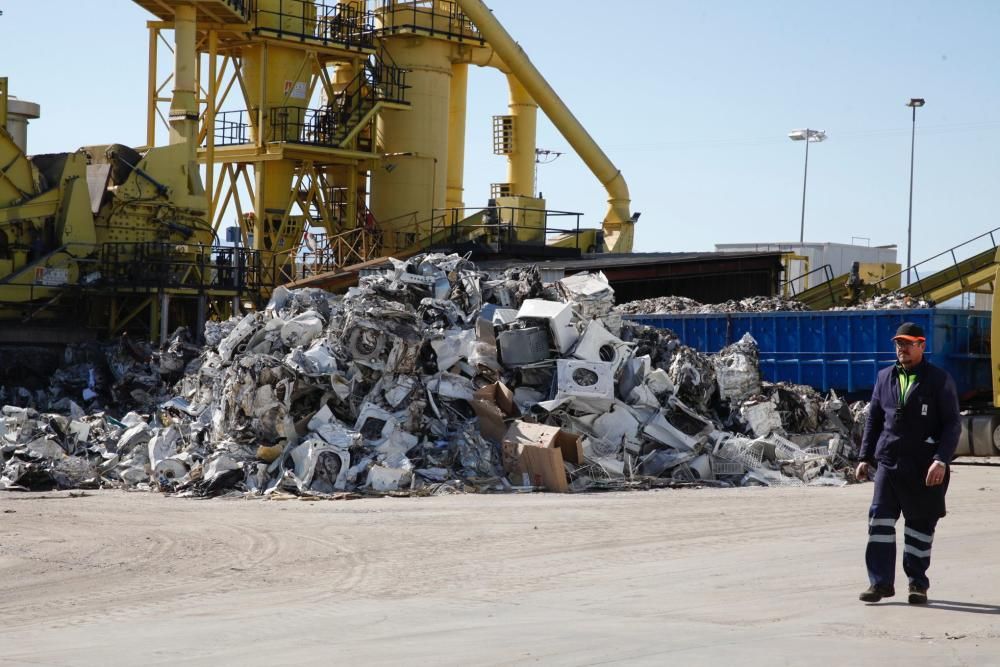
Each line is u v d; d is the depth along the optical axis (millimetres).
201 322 41125
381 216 61938
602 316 26641
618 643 8008
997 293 26094
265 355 22453
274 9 55531
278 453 21672
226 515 17688
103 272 40656
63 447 24188
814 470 22750
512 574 12125
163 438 23141
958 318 28000
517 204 58000
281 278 50938
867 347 29531
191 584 12047
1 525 16766
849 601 9711
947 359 27688
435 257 28609
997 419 26453
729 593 10406
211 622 9641
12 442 23438
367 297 25375
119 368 34094
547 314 23984
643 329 27406
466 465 21688
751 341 26156
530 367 23594
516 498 19719
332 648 8141
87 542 15172
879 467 9555
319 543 14719
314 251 51062
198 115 46562
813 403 25797
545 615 9523
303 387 22094
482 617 9500
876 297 36469
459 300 26516
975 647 7723
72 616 10352
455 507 18375
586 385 22906
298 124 56344
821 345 30641
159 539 15312
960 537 14039
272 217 56594
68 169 41156
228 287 42312
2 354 36719
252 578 12320
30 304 39438
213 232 45625
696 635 8289
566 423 22828
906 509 9391
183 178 44656
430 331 24219
